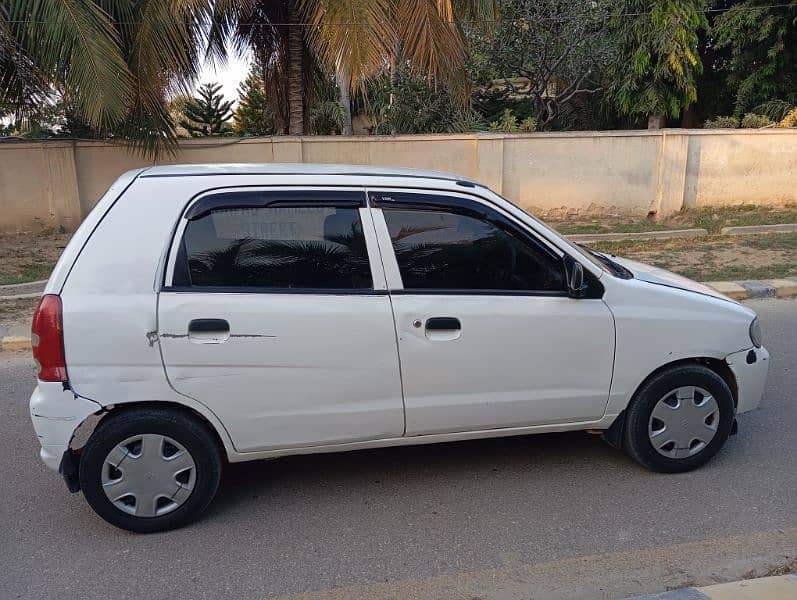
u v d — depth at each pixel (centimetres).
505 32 1593
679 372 389
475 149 1318
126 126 1141
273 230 346
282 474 413
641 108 1720
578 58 1656
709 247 1098
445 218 363
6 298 852
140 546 339
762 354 410
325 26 948
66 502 385
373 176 364
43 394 325
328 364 346
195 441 342
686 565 317
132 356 327
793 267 938
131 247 333
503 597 296
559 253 373
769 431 463
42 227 1245
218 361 335
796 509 365
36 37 981
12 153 1207
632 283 387
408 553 331
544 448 444
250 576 314
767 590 288
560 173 1359
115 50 991
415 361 355
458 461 427
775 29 1694
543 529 350
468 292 363
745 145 1387
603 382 381
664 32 1598
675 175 1366
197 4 1009
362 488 395
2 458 439
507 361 365
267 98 1466
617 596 296
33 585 309
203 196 341
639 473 407
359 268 353
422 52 1005
